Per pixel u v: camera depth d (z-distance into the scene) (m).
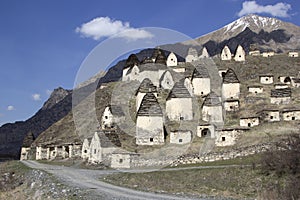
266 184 21.41
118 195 19.70
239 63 85.25
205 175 24.53
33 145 65.38
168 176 24.72
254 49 99.56
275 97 55.00
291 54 93.44
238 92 59.41
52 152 55.41
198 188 22.41
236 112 51.19
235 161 29.66
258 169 23.66
